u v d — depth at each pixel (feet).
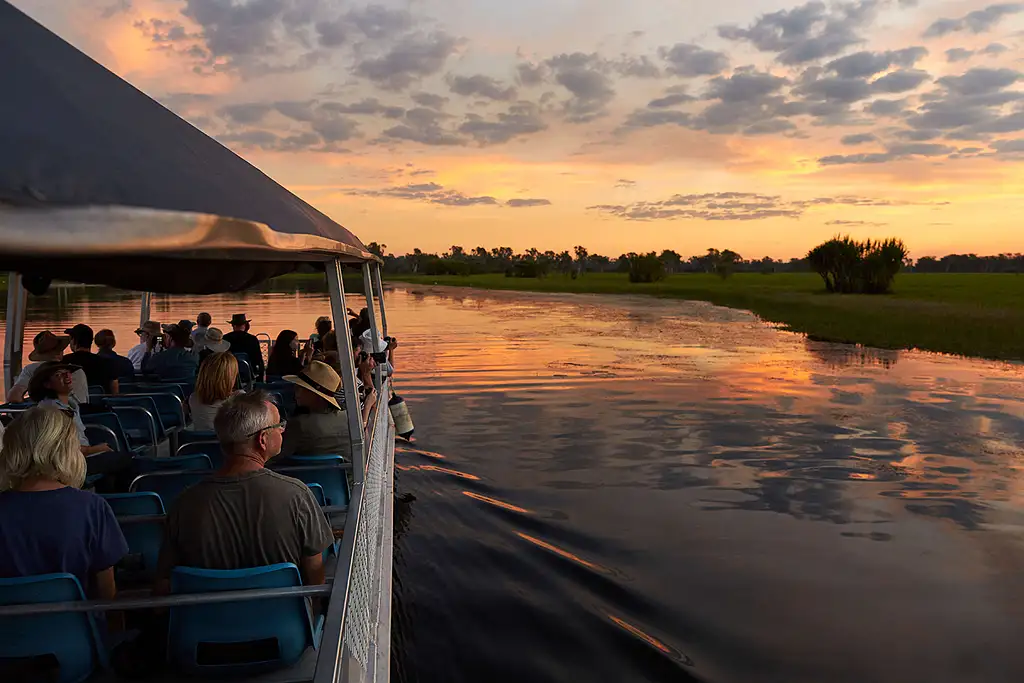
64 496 8.49
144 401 21.13
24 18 5.70
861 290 197.57
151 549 11.42
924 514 22.74
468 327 97.66
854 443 32.12
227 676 8.89
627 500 23.90
